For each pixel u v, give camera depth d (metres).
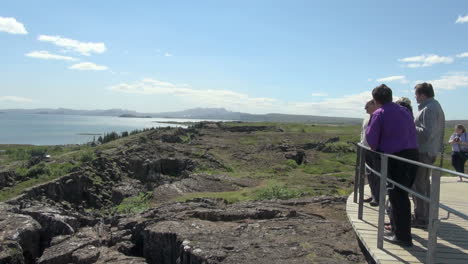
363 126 7.83
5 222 8.85
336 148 51.59
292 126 90.12
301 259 6.38
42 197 22.34
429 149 6.46
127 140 44.34
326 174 36.34
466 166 27.42
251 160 43.41
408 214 5.46
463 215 3.71
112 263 7.30
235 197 19.98
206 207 10.91
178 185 25.56
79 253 7.67
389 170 5.58
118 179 29.89
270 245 7.05
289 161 42.75
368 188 9.97
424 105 6.64
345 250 6.71
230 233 7.83
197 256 6.66
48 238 9.12
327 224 8.41
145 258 8.21
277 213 9.45
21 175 25.39
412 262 4.87
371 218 6.86
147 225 8.80
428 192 6.44
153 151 38.78
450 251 5.28
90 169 28.50
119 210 20.48
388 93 5.73
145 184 30.67
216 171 35.88
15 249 7.67
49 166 27.38
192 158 39.59
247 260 6.36
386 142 5.58
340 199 11.17
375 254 5.14
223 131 68.50
